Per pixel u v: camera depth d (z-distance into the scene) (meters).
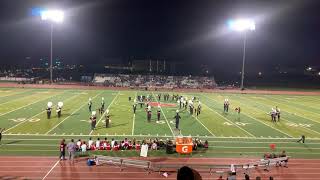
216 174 19.34
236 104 51.09
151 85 81.88
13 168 19.14
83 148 22.72
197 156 22.83
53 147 23.86
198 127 32.44
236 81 97.31
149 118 34.34
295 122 36.84
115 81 84.38
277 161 20.98
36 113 37.38
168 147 23.22
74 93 60.19
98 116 36.78
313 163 21.89
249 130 31.75
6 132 27.84
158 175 18.83
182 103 46.12
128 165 19.95
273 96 65.00
